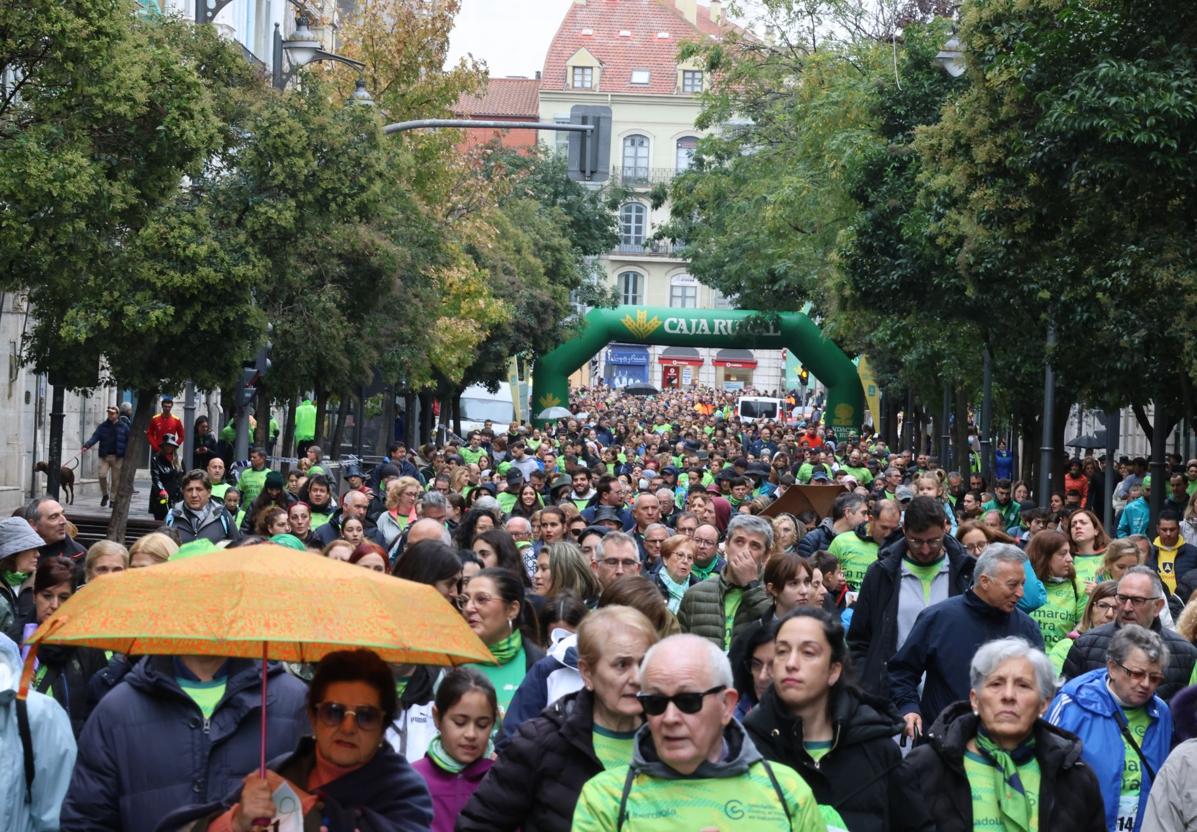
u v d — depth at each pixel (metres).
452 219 43.78
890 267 30.09
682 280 120.50
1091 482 34.25
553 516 14.69
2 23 16.64
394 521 16.39
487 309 43.72
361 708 5.42
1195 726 7.44
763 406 95.44
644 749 5.32
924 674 9.59
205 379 22.02
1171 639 9.07
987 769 6.56
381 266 29.58
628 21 122.19
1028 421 36.59
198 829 5.39
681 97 118.75
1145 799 7.79
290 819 5.30
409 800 5.55
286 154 24.08
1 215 16.75
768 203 43.78
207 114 19.19
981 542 12.62
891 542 13.06
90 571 9.22
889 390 50.38
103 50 17.27
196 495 16.45
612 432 58.69
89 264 19.64
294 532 14.55
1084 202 19.56
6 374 30.50
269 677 6.62
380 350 33.91
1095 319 20.88
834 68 39.25
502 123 24.69
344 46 36.59
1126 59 18.75
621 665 6.13
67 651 8.27
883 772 6.23
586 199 71.62
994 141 20.70
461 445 44.66
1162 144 17.66
